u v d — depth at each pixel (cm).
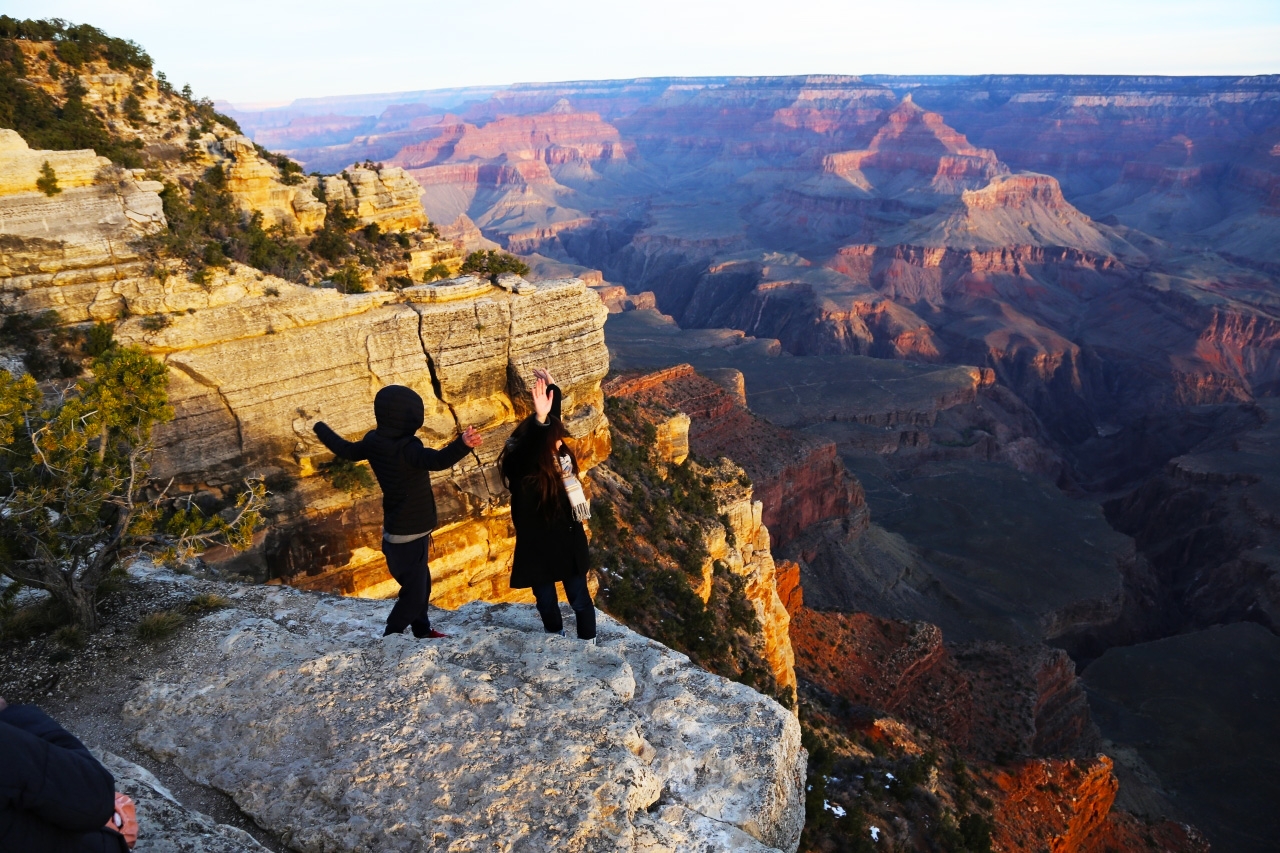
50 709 761
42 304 1839
